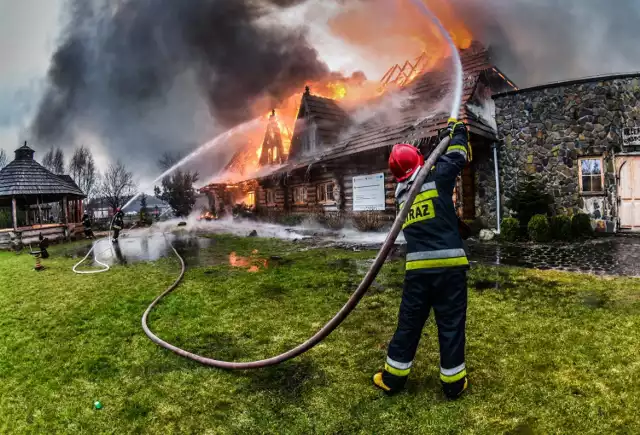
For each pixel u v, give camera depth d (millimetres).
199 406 2510
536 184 10695
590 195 10352
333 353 3178
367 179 13477
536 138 11016
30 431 2322
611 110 10117
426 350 3127
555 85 10617
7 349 3678
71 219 21859
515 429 2082
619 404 2246
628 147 10016
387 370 2506
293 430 2189
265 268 7164
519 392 2432
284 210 19422
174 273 7207
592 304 4086
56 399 2686
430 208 2475
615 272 5566
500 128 11562
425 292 2436
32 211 20203
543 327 3486
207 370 3029
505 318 3770
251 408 2447
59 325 4363
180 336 3799
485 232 9969
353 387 2623
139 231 20719
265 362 2797
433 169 2578
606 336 3207
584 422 2104
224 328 3967
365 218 12727
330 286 5477
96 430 2303
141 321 4281
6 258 11500
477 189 11766
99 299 5457
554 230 9391
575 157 10531
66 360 3355
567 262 6500
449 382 2381
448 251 2393
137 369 3105
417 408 2328
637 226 10000
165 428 2283
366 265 7012
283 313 4359
